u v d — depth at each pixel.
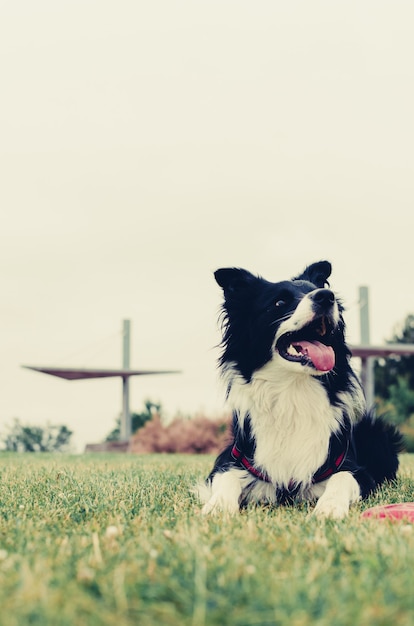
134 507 3.60
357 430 5.11
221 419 18.66
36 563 2.01
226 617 1.54
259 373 4.33
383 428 5.30
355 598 1.67
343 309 4.55
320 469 4.16
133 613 1.59
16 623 1.49
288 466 4.16
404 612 1.55
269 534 2.62
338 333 4.43
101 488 4.68
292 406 4.20
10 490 4.65
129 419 18.36
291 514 3.49
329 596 1.66
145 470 6.57
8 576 1.92
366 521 2.96
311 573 1.88
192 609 1.61
